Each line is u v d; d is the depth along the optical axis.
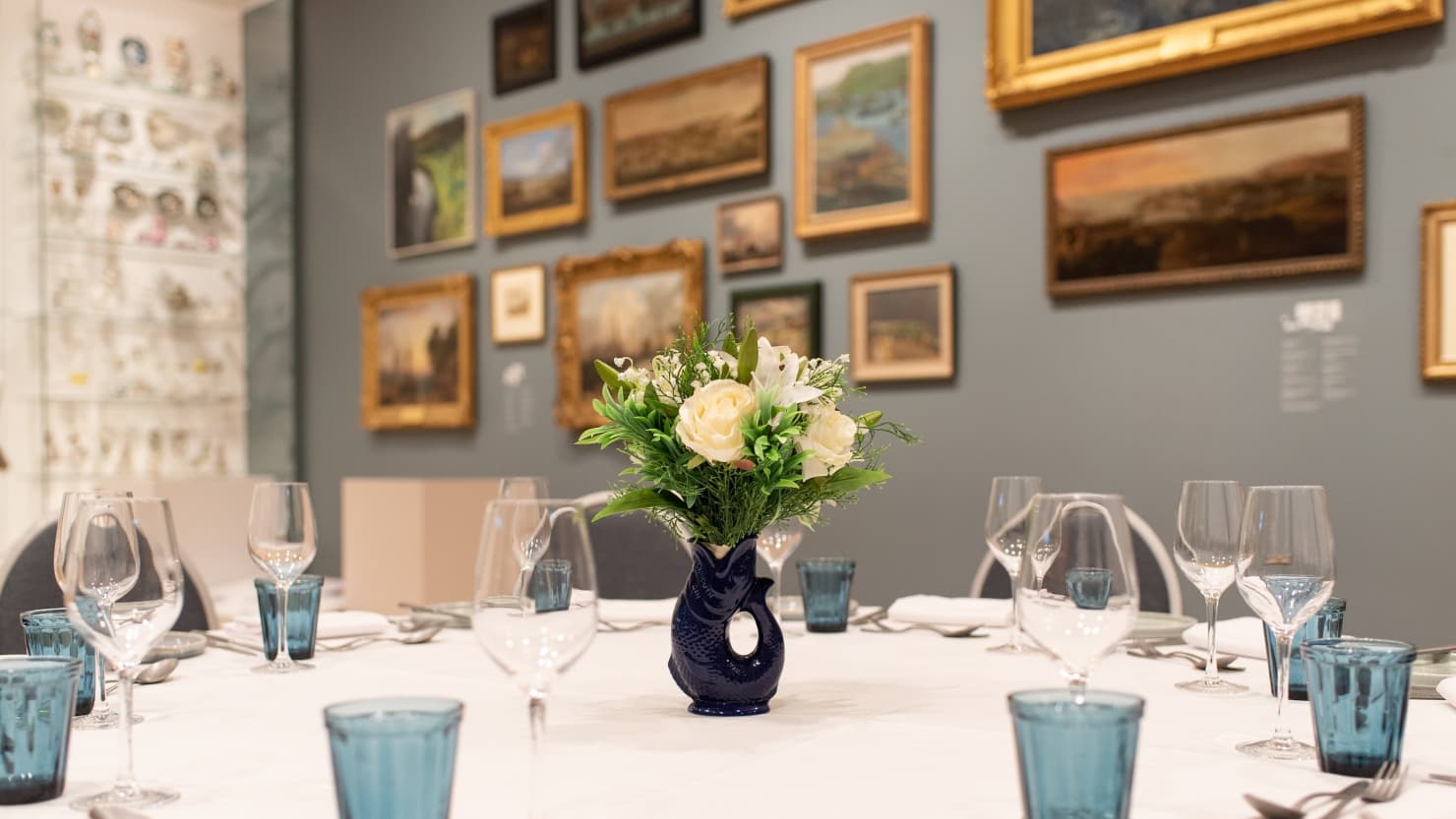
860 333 4.51
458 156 6.05
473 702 1.66
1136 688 1.74
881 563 4.48
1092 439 3.99
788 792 1.18
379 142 6.49
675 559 3.09
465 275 5.96
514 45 5.78
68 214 6.06
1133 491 3.90
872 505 4.52
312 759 1.34
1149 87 3.88
